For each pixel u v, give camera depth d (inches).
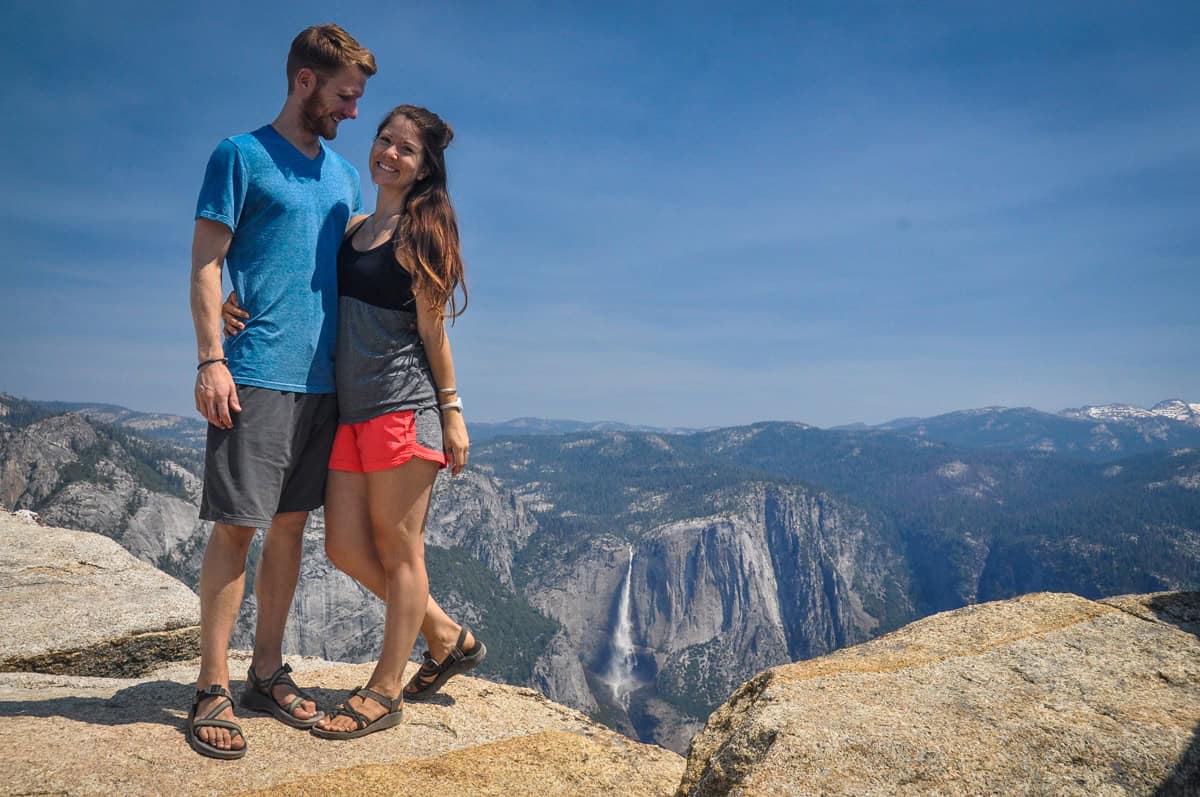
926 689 76.4
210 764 84.7
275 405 91.6
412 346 96.4
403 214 95.3
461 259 97.1
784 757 66.4
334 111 95.7
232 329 92.0
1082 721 70.3
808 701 74.2
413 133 94.7
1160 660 81.0
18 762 80.3
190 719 87.6
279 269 92.1
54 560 172.9
